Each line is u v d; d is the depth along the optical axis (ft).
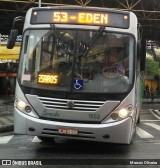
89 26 36.96
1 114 83.76
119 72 36.17
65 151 38.75
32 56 37.17
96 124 35.06
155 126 69.62
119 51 36.63
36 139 46.68
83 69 36.04
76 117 35.17
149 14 162.71
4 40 194.59
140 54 39.96
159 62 253.85
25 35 37.93
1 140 46.88
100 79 35.81
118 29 37.01
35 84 36.19
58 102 35.40
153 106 155.94
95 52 36.47
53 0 143.95
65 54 36.52
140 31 43.21
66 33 36.96
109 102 35.27
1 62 175.52
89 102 35.19
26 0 140.77
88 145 42.86
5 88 179.22
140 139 49.62
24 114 36.06
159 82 252.83
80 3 141.90
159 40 203.31
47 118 35.55
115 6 153.38
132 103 35.94
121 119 35.29
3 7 145.59
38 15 37.93
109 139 35.17
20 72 37.17
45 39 37.22
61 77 35.88
